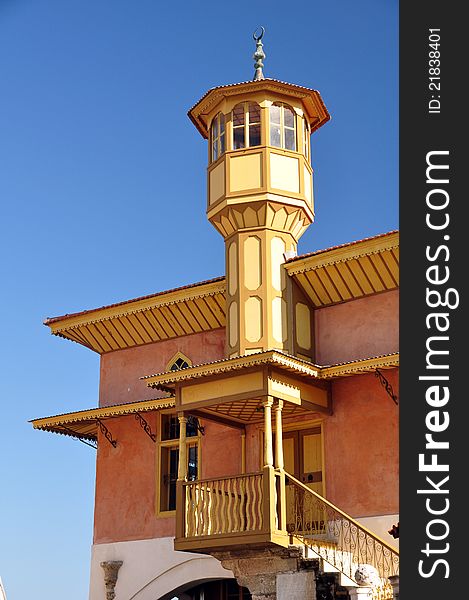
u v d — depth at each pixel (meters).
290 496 18.78
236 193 19.20
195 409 18.17
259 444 19.50
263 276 18.92
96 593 21.03
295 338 18.84
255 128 19.55
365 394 18.31
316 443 18.80
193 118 20.75
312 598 15.96
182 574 19.91
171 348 21.73
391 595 15.41
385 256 18.05
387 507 17.34
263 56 20.47
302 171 19.59
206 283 20.23
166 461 21.19
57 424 21.83
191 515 17.33
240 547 16.64
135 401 21.92
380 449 17.80
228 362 17.38
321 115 20.55
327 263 18.61
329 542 17.34
